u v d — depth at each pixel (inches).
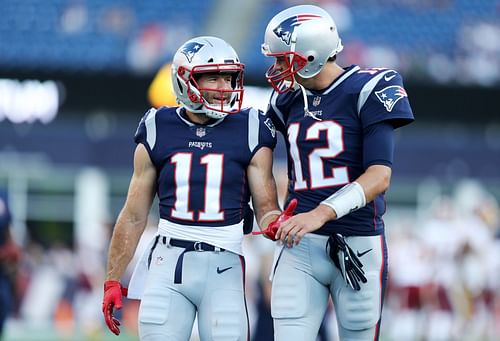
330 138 715.4
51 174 2503.7
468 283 1931.6
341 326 729.6
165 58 2561.5
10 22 2706.7
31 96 2395.4
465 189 2486.5
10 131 2445.9
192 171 717.3
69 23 2709.2
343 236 717.9
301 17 710.5
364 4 2800.2
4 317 1175.6
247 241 1793.8
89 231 2518.5
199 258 711.7
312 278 724.0
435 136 2480.3
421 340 1935.3
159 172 733.3
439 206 2222.0
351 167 717.3
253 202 729.0
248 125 727.7
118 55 2581.2
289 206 687.1
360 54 2620.6
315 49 705.6
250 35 2682.1
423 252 1945.1
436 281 1936.5
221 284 712.4
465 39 2682.1
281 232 673.6
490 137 2481.5
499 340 1980.8
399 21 2751.0
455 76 2496.3
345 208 680.4
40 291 2298.2
